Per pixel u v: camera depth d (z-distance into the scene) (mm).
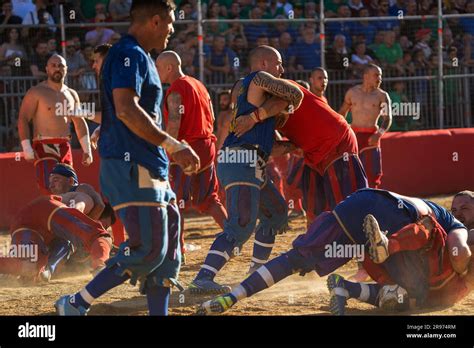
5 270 7664
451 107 15914
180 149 4918
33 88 10398
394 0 16688
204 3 15648
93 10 15039
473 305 6332
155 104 5090
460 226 6188
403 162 14422
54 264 7750
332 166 7656
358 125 12070
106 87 5047
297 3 16438
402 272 5895
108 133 5086
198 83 8867
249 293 5855
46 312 6320
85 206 8375
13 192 12484
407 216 5949
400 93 15586
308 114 7613
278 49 15094
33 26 13859
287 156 13250
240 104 6883
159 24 5152
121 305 6539
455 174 14828
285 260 5875
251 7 16016
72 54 14023
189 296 6871
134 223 5055
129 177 5031
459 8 16953
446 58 16016
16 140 13742
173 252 5305
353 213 5926
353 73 15305
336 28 15461
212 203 8820
